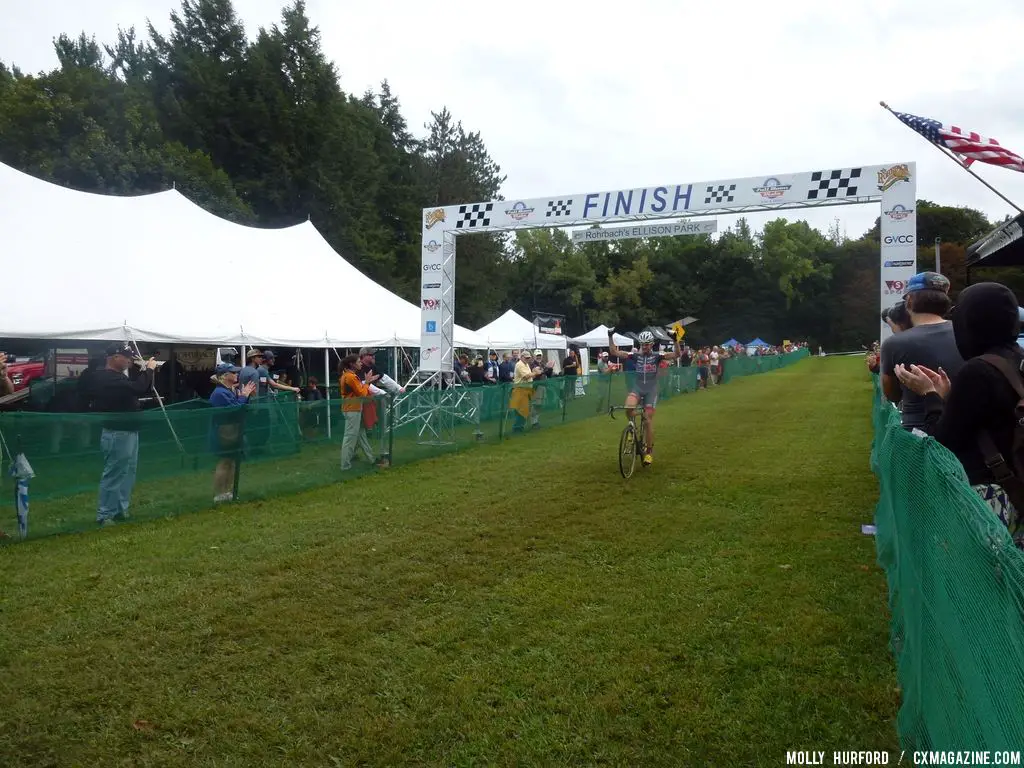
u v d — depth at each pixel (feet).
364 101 166.81
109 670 12.56
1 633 14.10
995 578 5.70
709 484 27.78
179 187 95.25
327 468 30.83
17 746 10.27
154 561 18.69
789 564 17.72
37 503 21.21
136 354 35.27
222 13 130.93
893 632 12.75
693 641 13.35
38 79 105.19
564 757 9.87
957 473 7.59
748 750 9.93
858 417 51.57
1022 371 8.78
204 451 25.12
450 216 47.62
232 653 13.24
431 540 20.48
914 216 36.06
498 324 77.41
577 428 48.37
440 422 39.22
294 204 127.03
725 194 40.37
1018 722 4.99
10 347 38.91
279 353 59.21
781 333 263.08
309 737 10.48
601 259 230.48
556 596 15.92
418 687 11.86
